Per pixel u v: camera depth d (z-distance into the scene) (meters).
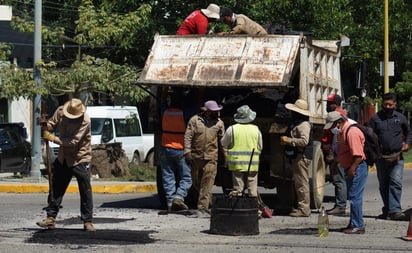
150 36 42.22
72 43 46.56
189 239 16.72
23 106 48.44
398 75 59.06
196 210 21.42
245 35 21.89
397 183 20.05
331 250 15.33
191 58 22.02
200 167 21.02
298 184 20.81
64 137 16.91
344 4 44.28
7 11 24.98
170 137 21.50
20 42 46.56
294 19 41.84
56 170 17.39
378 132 19.98
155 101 22.78
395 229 18.41
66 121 16.86
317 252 15.13
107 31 33.62
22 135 35.84
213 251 15.24
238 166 19.59
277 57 21.28
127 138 39.34
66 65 46.88
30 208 22.73
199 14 23.34
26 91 31.48
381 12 48.78
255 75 21.20
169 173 21.70
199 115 20.89
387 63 46.09
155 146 22.69
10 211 21.81
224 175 22.83
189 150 20.75
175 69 21.98
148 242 16.25
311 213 21.84
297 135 20.55
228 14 23.02
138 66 45.38
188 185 21.55
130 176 34.16
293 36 21.50
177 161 21.55
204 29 23.20
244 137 19.56
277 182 21.75
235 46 21.81
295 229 18.41
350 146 16.94
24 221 19.53
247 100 22.50
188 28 23.28
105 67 33.19
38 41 31.77
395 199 20.11
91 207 17.45
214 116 20.91
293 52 21.27
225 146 19.80
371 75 53.91
